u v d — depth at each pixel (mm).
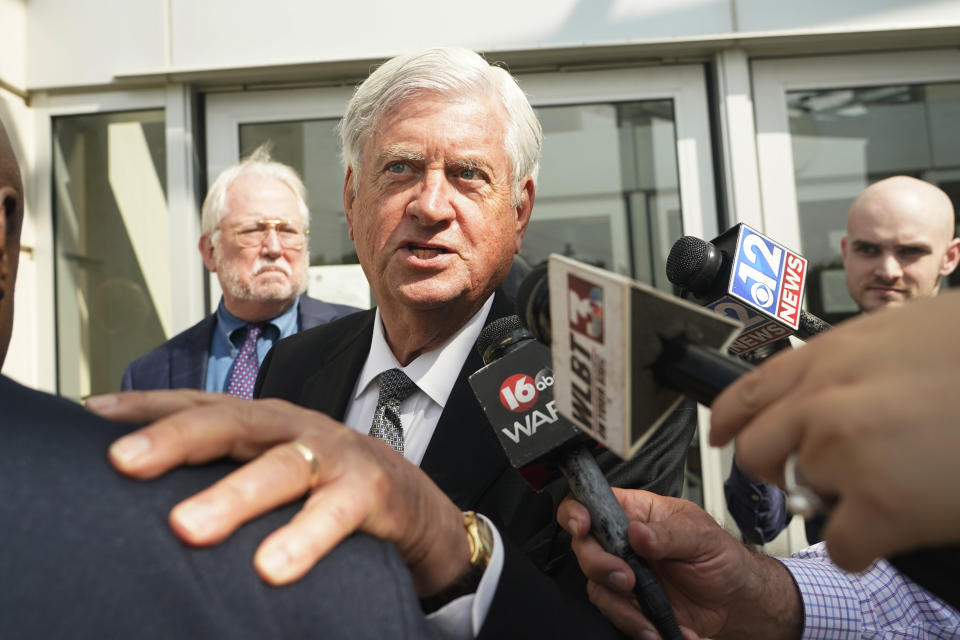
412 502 618
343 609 473
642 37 2852
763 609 949
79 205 3031
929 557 413
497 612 693
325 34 2885
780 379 398
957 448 317
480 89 1354
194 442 504
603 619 800
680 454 1192
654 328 508
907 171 2938
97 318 3020
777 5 2838
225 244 2639
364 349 1543
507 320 954
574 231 2961
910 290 2287
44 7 2973
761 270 1077
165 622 429
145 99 2996
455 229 1312
